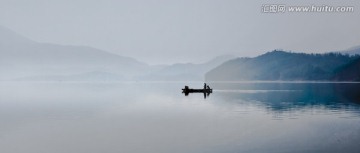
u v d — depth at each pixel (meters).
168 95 88.56
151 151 22.19
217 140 25.36
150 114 43.03
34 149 22.94
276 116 39.00
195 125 32.88
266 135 26.98
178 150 22.36
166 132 29.08
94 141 25.36
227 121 35.34
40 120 37.34
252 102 60.16
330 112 41.91
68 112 46.00
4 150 22.75
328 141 24.20
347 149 21.73
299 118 36.72
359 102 57.03
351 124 31.61
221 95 85.19
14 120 37.59
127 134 28.27
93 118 39.12
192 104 57.81
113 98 77.56
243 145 23.53
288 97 73.38
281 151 21.66
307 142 24.05
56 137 27.00
